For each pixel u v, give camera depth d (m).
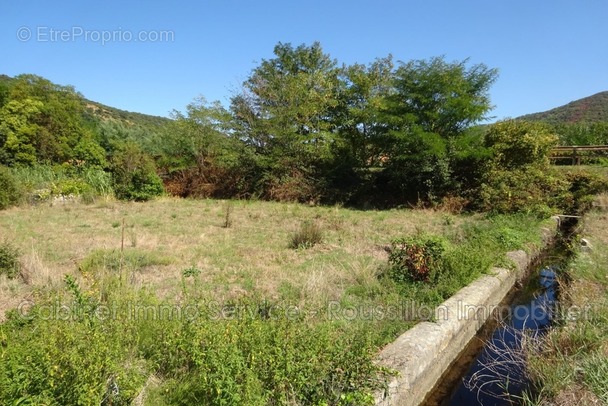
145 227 10.12
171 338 3.17
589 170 14.38
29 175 16.88
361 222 11.17
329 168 17.86
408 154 14.30
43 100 25.09
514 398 3.53
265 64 22.50
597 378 3.09
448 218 11.27
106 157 23.47
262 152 18.59
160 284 5.55
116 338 2.99
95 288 4.02
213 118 19.94
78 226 9.91
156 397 2.78
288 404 2.53
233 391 2.41
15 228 9.31
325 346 2.96
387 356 3.40
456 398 3.75
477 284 5.45
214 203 16.20
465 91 14.18
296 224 10.78
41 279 5.20
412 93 14.24
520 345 4.20
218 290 5.37
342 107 18.94
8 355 2.54
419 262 5.72
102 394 2.30
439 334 3.99
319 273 5.86
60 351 2.39
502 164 13.41
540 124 14.27
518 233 8.30
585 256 6.75
